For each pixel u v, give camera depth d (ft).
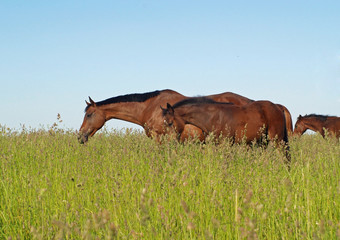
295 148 27.99
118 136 34.04
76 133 34.86
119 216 11.35
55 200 13.87
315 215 11.94
